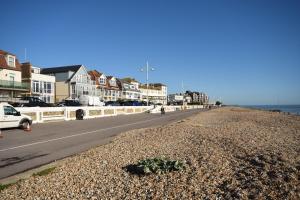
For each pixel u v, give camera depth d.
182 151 11.12
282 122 28.72
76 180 7.60
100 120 29.77
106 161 9.68
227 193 6.01
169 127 20.83
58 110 27.84
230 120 30.31
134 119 32.19
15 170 8.95
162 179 7.27
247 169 7.86
